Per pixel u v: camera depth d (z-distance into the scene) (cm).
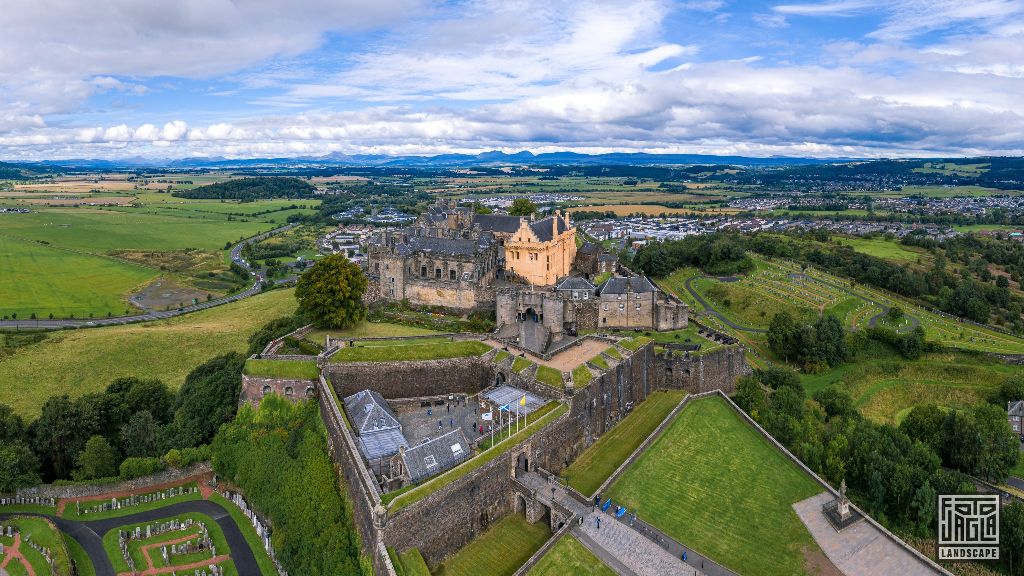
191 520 12406
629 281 18912
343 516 10956
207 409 15012
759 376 18675
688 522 10675
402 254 19750
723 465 12438
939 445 14500
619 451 13125
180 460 13838
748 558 9844
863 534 10312
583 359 14462
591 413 13350
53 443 14400
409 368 14562
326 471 11875
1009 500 13025
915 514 11600
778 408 15450
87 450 13662
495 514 11050
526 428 11725
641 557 9756
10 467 12612
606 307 18775
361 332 17338
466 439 11769
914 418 15412
